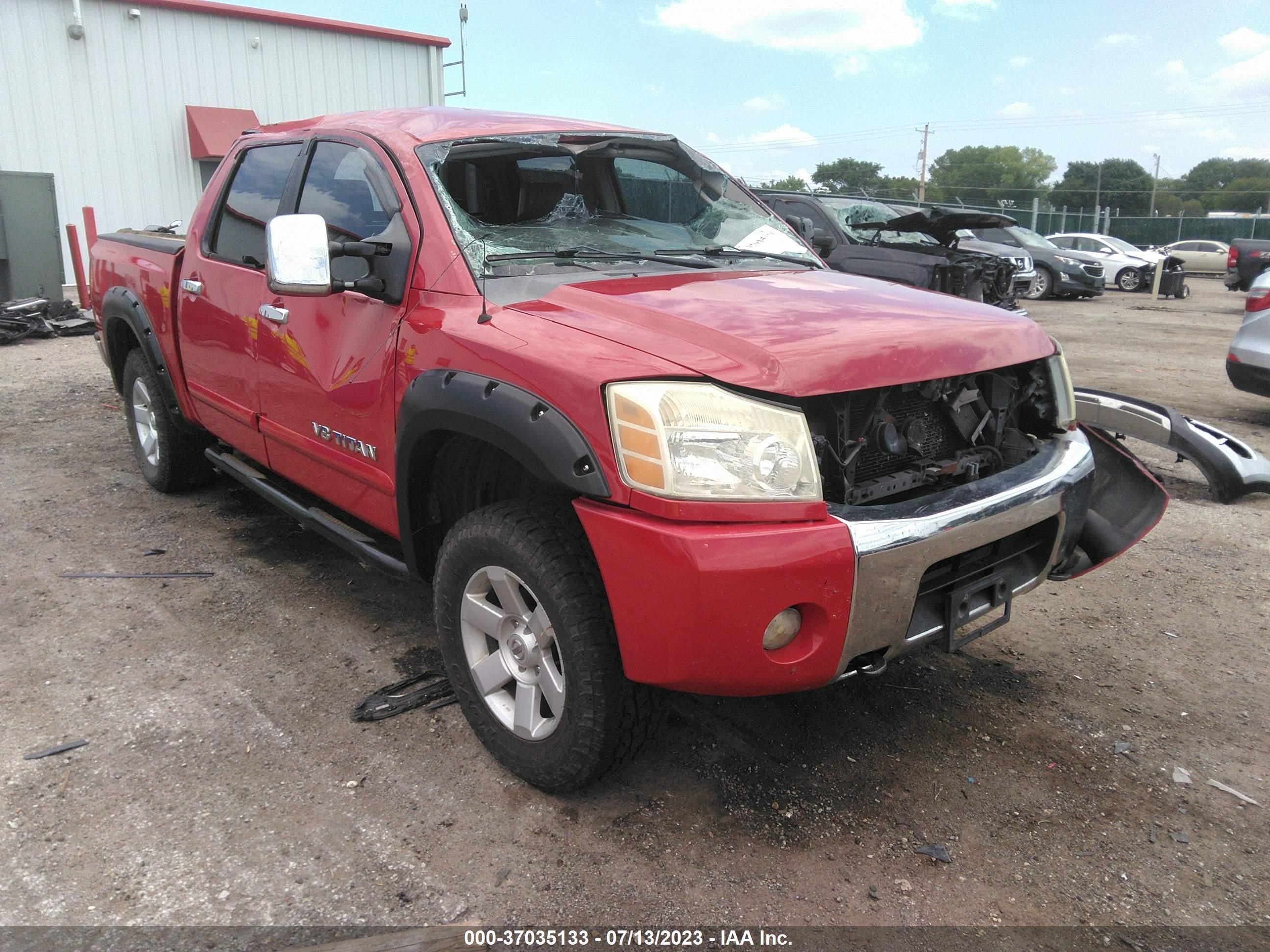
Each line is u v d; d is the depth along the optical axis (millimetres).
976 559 2473
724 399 2041
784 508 2043
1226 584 4016
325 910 2072
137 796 2443
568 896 2133
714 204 3582
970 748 2771
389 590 3781
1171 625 3623
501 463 2676
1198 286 25391
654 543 1979
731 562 1955
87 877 2152
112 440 5969
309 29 18031
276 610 3576
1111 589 3969
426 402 2414
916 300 2756
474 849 2279
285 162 3543
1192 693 3113
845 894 2166
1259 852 2350
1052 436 2900
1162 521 4801
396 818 2385
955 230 8797
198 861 2211
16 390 7480
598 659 2182
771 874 2225
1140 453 6027
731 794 2520
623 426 2023
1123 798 2553
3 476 5168
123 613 3520
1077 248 23688
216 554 4109
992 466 2686
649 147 3453
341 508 3191
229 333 3592
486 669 2506
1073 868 2279
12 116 15172
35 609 3533
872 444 2344
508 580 2373
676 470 1987
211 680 3047
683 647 2004
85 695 2930
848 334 2283
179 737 2719
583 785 2367
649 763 2646
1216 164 127312
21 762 2576
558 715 2330
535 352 2211
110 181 16297
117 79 16078
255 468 3969
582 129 3305
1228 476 4891
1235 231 41938
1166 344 11742
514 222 3033
